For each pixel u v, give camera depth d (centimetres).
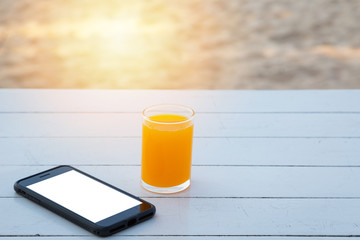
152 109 107
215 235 96
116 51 360
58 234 95
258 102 134
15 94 134
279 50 365
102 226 94
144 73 323
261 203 102
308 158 114
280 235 96
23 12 438
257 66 336
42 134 119
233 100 135
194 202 102
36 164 110
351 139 121
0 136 118
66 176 105
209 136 120
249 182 107
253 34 396
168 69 330
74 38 384
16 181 105
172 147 102
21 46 365
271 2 469
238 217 99
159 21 425
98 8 454
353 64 340
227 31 402
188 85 305
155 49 364
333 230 98
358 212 101
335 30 404
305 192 105
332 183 108
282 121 127
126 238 95
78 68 329
